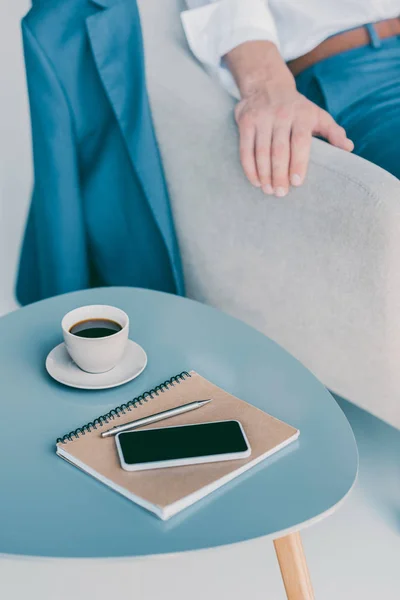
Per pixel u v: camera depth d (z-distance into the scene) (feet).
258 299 4.57
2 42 7.64
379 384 4.21
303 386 3.22
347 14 5.07
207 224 4.63
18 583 3.85
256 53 4.69
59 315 3.65
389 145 4.70
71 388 3.16
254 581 3.90
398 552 4.12
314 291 4.21
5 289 5.93
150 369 3.29
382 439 4.90
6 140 7.09
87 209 4.99
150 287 5.17
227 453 2.71
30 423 2.95
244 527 2.50
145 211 4.89
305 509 2.58
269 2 5.17
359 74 5.08
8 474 2.69
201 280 4.90
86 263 5.09
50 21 4.51
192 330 3.57
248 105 4.37
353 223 3.84
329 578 3.94
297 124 4.16
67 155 4.77
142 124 4.62
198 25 4.75
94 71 4.63
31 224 5.34
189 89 4.61
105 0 4.52
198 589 3.85
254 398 3.14
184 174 4.62
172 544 2.43
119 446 2.74
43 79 4.58
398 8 5.08
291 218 4.13
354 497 4.44
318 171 3.94
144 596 3.80
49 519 2.51
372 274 3.89
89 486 2.65
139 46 4.63
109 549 2.40
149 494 2.55
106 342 3.07
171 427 2.85
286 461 2.79
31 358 3.34
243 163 4.17
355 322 4.10
